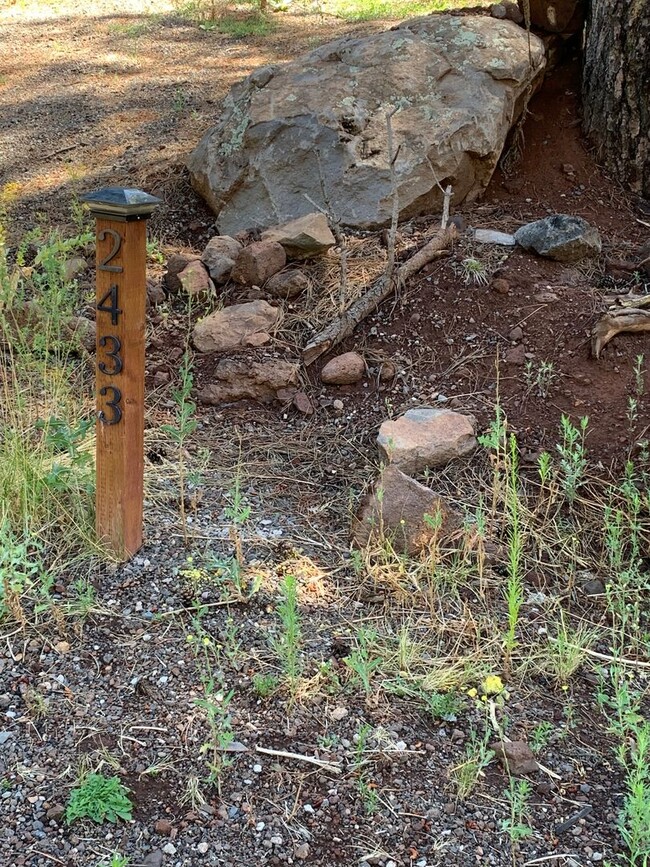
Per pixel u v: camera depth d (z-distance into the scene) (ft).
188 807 7.87
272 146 19.19
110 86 28.32
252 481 12.85
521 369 14.07
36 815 7.72
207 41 33.53
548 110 20.83
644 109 18.70
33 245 19.13
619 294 15.31
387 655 9.61
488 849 7.64
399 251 16.94
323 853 7.54
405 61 19.26
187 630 9.86
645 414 13.00
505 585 10.89
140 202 9.71
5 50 32.40
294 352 15.31
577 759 8.64
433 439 12.63
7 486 11.17
